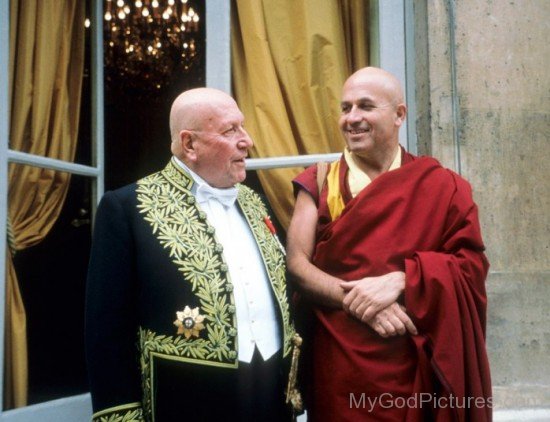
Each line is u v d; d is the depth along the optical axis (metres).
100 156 3.09
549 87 2.69
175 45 5.64
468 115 2.67
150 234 1.92
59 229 2.89
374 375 2.03
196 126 1.99
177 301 1.88
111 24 5.35
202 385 1.87
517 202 2.65
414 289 2.01
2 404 2.53
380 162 2.21
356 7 2.94
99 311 1.88
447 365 1.97
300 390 2.18
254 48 2.92
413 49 2.82
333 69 2.90
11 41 2.79
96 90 3.12
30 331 2.72
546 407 2.58
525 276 2.63
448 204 2.12
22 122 2.81
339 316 2.10
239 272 1.98
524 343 2.62
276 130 2.88
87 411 2.81
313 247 2.20
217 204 2.04
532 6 2.70
